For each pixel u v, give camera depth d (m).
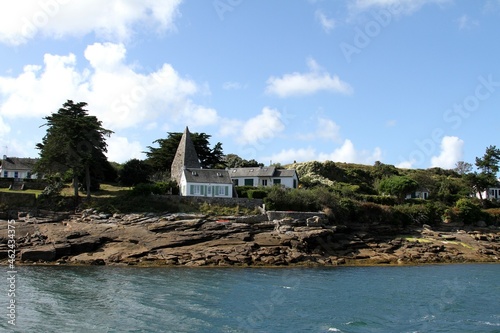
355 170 143.62
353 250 75.31
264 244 70.31
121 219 76.19
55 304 39.91
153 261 65.31
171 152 113.62
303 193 85.44
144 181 99.81
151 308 39.06
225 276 55.69
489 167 118.94
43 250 65.25
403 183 103.88
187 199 82.06
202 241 70.31
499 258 77.81
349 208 85.56
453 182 137.62
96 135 83.69
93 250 68.38
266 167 109.31
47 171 81.88
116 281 51.06
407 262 72.06
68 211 78.81
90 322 34.81
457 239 84.56
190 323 35.06
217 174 90.00
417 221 89.31
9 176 113.81
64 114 88.12
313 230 74.06
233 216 77.94
